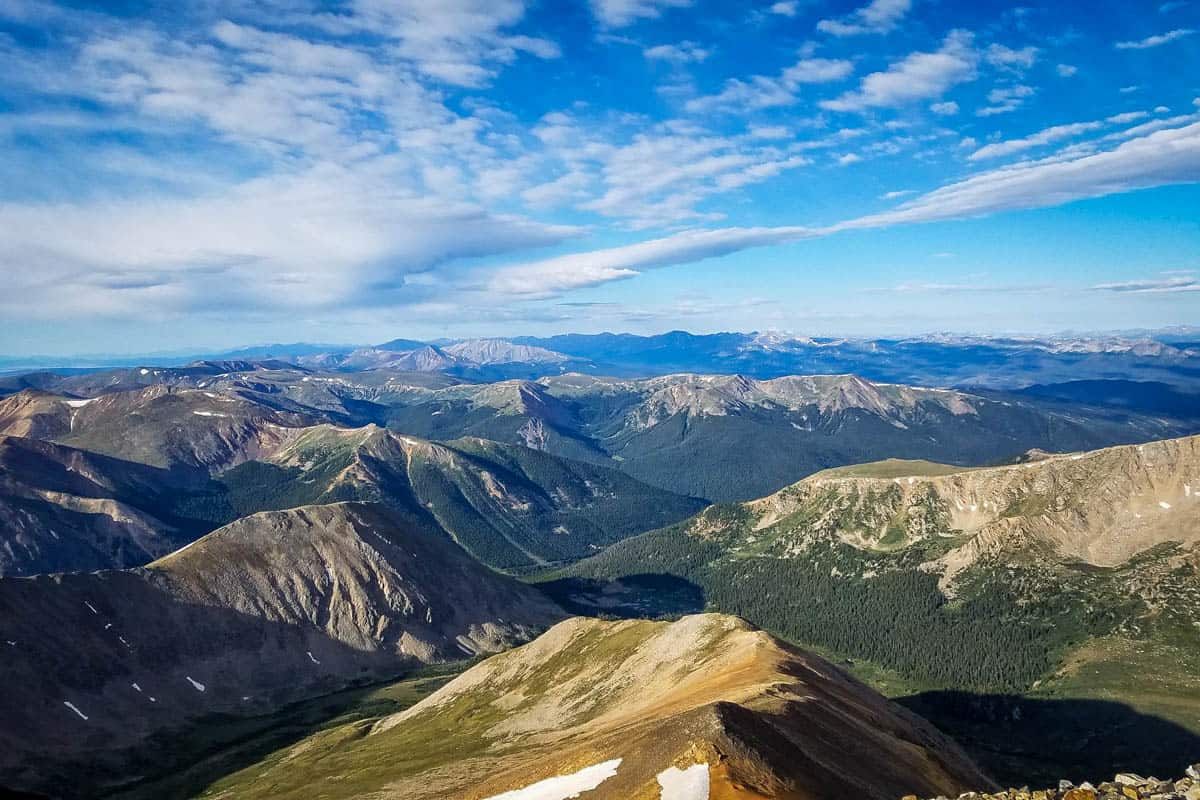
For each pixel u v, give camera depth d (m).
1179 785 34.31
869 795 71.69
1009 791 40.03
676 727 75.50
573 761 83.62
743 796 59.41
